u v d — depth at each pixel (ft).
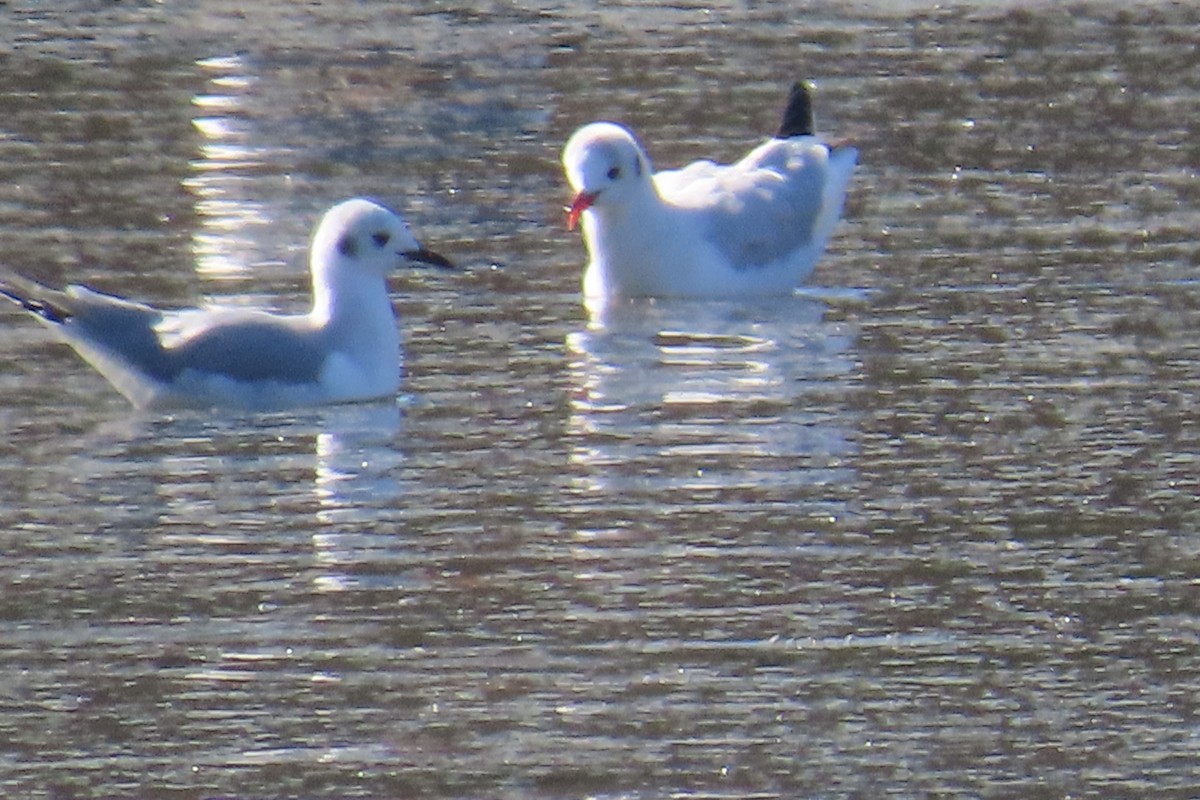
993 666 40.73
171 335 52.80
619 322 59.11
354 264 53.26
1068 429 51.06
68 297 53.47
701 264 61.16
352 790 36.63
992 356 55.67
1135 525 46.29
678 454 49.75
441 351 56.54
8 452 49.85
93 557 44.75
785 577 43.98
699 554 44.91
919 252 63.93
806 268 62.85
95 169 70.13
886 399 52.95
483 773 37.14
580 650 41.22
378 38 86.22
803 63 83.25
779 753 37.81
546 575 44.01
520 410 52.44
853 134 74.74
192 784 36.76
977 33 86.84
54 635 41.65
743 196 62.59
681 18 89.30
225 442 50.57
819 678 40.27
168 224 65.31
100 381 54.44
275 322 53.21
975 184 69.67
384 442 50.55
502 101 78.43
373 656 40.96
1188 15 89.04
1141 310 58.70
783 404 52.65
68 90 78.74
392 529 46.01
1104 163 71.36
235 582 43.75
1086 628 42.14
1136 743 38.19
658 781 36.91
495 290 61.21
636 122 76.59
